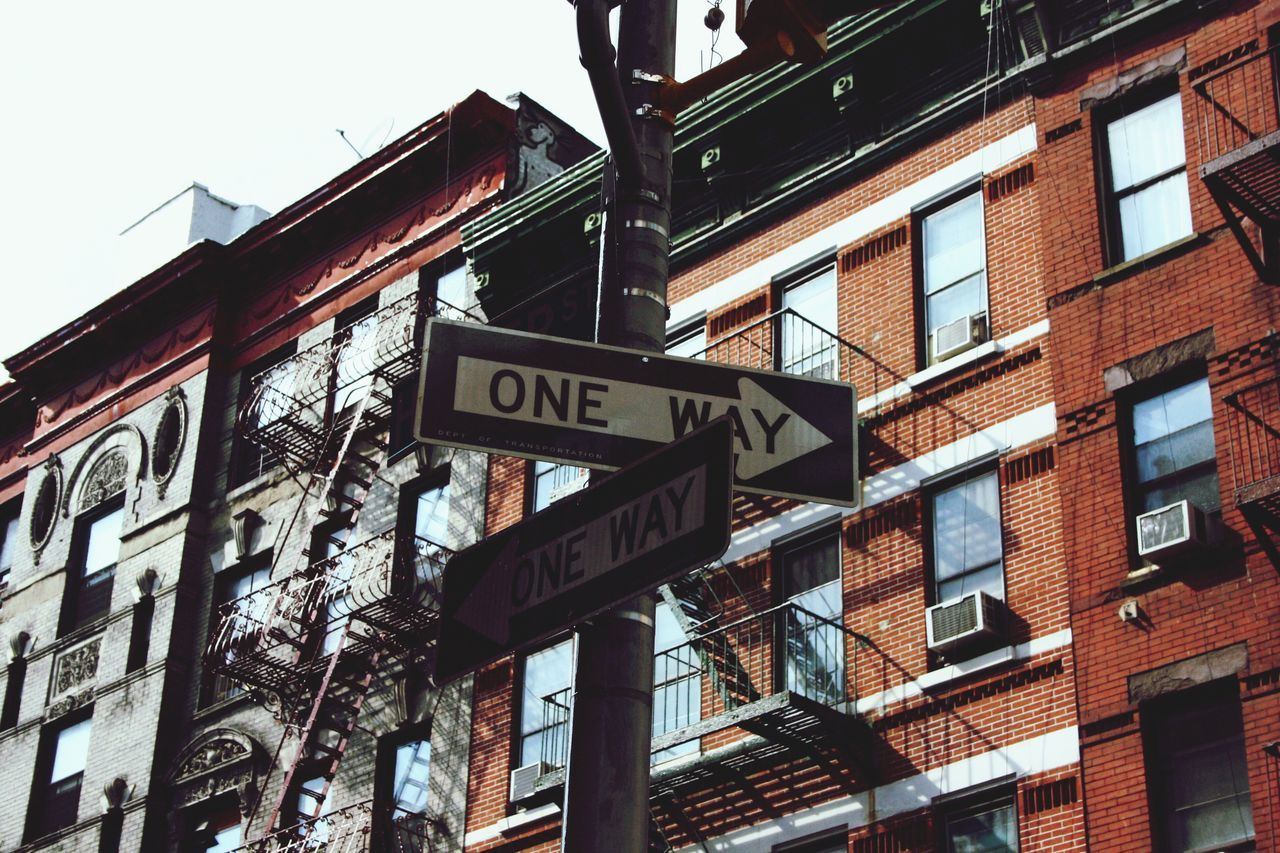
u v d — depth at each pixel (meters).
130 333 35.47
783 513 21.70
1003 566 19.06
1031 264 20.50
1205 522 17.22
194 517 31.72
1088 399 19.02
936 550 19.91
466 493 26.95
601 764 6.94
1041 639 18.27
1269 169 17.17
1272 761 15.81
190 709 29.98
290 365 31.72
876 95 23.05
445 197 30.59
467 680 25.23
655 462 7.33
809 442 7.77
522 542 7.64
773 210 23.86
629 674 7.11
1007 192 21.20
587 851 6.77
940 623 18.91
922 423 20.67
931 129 22.39
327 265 32.44
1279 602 16.47
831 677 20.14
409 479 27.98
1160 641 17.20
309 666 26.67
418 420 7.54
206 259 33.66
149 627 31.47
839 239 22.89
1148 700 17.05
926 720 18.92
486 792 23.86
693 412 7.73
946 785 18.39
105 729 30.80
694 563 6.92
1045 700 17.94
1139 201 19.91
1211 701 16.73
